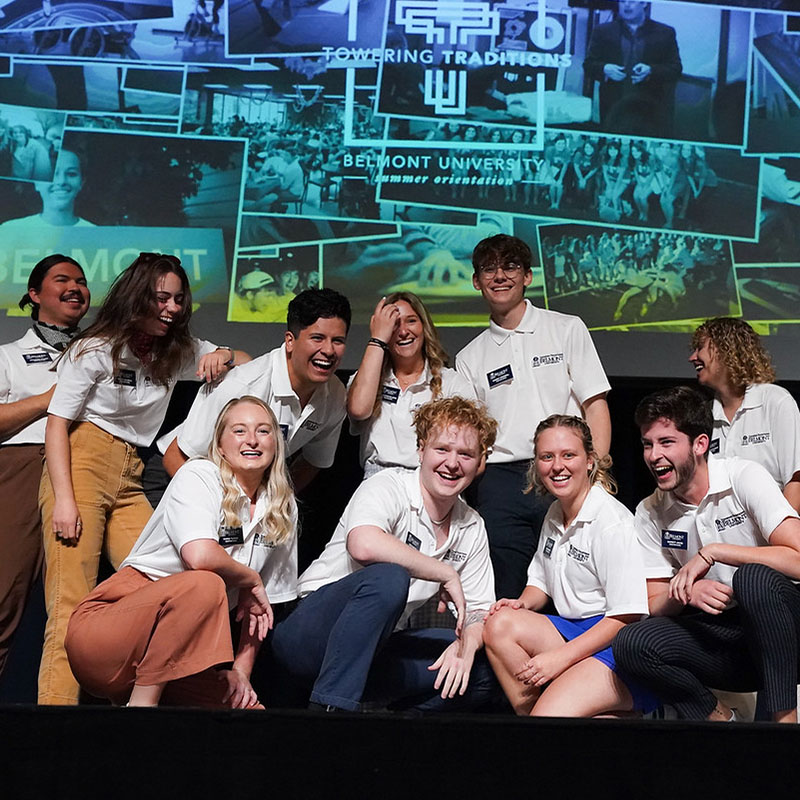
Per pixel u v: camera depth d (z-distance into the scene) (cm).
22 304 358
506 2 409
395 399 327
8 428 318
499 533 329
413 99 405
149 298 303
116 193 397
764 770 208
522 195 402
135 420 311
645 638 257
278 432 270
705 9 408
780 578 252
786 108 407
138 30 404
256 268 396
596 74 407
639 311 397
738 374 322
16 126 398
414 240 400
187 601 241
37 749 210
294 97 404
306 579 282
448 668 262
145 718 211
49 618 286
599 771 209
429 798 208
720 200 403
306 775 209
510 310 346
